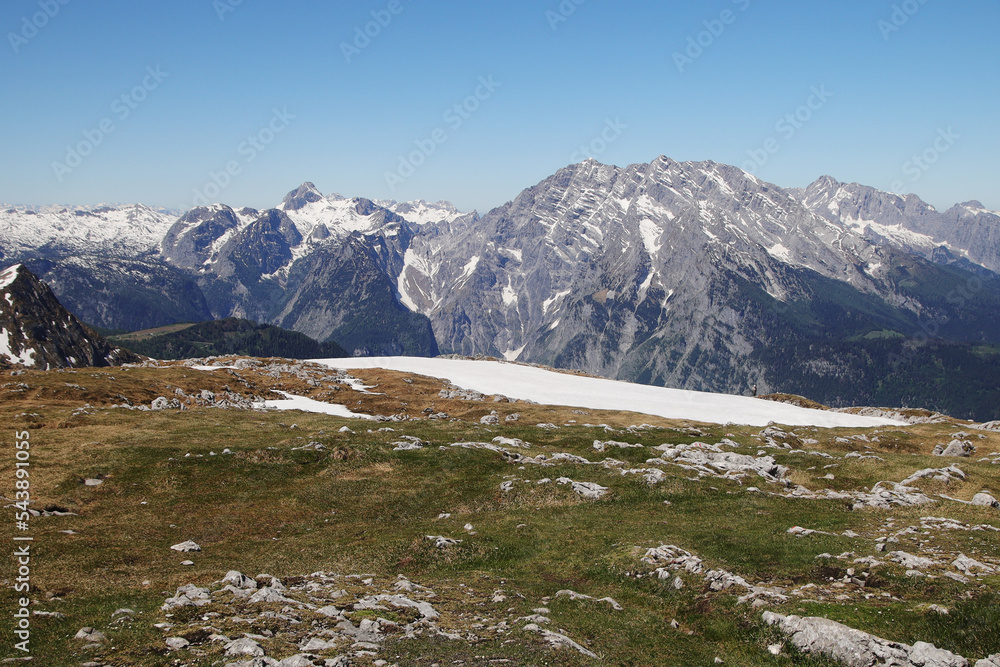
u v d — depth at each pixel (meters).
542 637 25.23
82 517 44.28
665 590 31.55
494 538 40.59
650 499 47.62
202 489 50.91
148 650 22.34
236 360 153.12
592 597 31.47
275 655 21.95
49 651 22.39
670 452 62.50
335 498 50.47
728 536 37.97
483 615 28.59
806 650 24.50
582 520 43.78
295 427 73.69
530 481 52.34
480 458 58.78
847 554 33.34
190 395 103.00
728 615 28.06
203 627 24.62
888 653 23.14
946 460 62.12
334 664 21.19
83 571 34.28
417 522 46.09
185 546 39.88
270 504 48.94
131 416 73.81
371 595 30.34
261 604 27.59
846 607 26.89
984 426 108.81
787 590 30.06
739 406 141.00
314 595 30.27
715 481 52.50
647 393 159.00
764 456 65.12
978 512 42.06
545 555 38.00
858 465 59.78
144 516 45.38
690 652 25.73
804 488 52.81
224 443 62.12
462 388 141.38
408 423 78.88
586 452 64.50
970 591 27.36
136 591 31.20
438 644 24.12
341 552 39.50
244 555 39.16
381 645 23.81
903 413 142.00
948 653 22.48
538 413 116.38
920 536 36.16
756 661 24.80
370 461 57.94
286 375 142.00
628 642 26.33
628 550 36.53
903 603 27.06
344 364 178.50
